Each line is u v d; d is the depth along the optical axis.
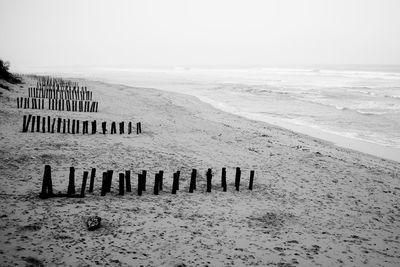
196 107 34.91
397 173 16.34
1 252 6.82
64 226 8.30
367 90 59.00
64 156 13.88
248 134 22.52
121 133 18.83
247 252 7.89
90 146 15.65
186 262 7.20
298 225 9.80
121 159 14.34
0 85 28.61
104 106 28.59
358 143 23.05
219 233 8.77
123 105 30.56
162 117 26.20
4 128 17.14
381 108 38.94
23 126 16.86
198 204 10.70
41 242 7.45
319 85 71.06
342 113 35.16
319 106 40.03
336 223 10.24
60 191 10.52
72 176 10.12
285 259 7.71
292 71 162.50
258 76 114.81
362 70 157.62
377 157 19.53
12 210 8.85
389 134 25.86
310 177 14.55
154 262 7.10
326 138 24.44
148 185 12.02
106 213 9.30
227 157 16.64
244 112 35.53
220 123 26.05
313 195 12.55
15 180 11.01
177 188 11.70
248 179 13.70
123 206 9.92
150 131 20.50
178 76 112.06
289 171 15.16
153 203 10.40
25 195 9.95
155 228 8.70
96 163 13.51
